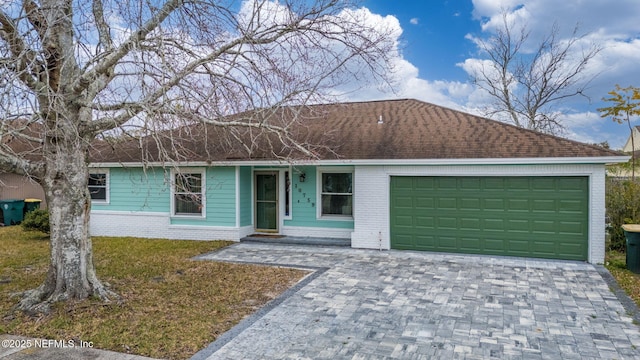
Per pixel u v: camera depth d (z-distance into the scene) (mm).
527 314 6504
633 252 9156
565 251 10375
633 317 6367
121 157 13883
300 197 13547
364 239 12016
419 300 7203
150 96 6262
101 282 7711
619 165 14148
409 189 11656
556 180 10383
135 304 6887
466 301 7148
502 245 10906
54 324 5969
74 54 6367
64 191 6820
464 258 10617
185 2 6555
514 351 5180
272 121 11039
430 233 11523
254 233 14094
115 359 4957
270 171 13898
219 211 13516
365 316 6410
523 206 10688
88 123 6719
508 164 10570
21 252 11555
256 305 6941
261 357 5004
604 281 8391
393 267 9664
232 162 12727
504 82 25141
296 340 5508
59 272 6848
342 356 5023
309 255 11109
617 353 5121
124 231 14617
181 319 6254
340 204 13219
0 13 5703
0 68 5562
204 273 9078
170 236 14016
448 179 11297
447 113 13938
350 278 8680
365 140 12719
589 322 6160
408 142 12125
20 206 17672
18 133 5684
